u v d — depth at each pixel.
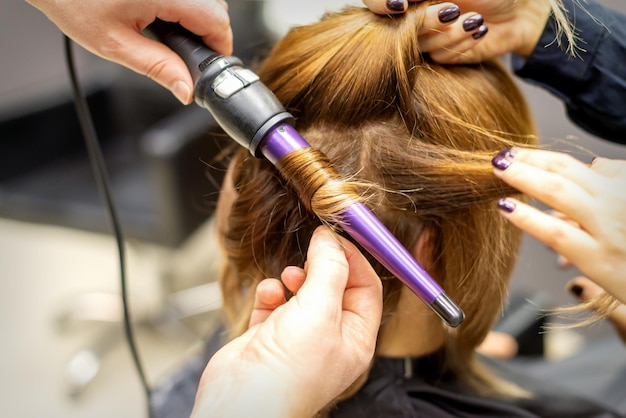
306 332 0.44
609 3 1.01
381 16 0.55
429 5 0.54
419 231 0.55
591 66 0.61
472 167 0.52
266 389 0.42
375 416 0.64
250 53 1.17
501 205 0.51
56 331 1.65
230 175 0.62
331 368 0.45
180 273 1.69
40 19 1.83
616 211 0.47
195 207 1.29
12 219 1.38
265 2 1.16
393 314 0.59
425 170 0.52
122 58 0.55
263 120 0.47
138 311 1.65
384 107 0.53
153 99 1.45
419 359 0.67
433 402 0.67
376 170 0.53
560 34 0.60
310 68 0.55
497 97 0.58
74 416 1.43
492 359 0.87
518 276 1.33
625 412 0.92
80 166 1.48
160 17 0.54
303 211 0.53
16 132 1.40
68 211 1.33
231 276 0.70
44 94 1.48
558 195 0.48
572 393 0.83
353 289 0.50
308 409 0.44
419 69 0.54
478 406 0.68
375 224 0.45
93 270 1.82
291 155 0.46
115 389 1.49
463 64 0.58
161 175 1.21
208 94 0.49
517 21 0.59
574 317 0.67
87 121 0.69
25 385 1.50
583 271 0.49
